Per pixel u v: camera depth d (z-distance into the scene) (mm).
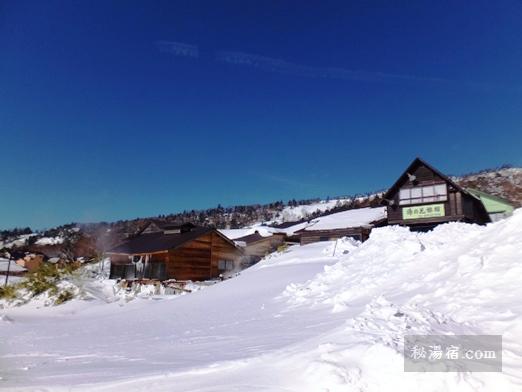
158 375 5789
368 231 32844
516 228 9328
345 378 4625
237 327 9891
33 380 6309
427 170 31797
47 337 13039
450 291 7758
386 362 4707
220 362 6055
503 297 6629
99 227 74438
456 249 10781
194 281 30000
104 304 24750
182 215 121938
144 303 22172
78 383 5887
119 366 6945
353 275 12664
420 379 4395
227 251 34500
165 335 10531
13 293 28359
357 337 5594
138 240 38500
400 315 6371
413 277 10141
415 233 14664
